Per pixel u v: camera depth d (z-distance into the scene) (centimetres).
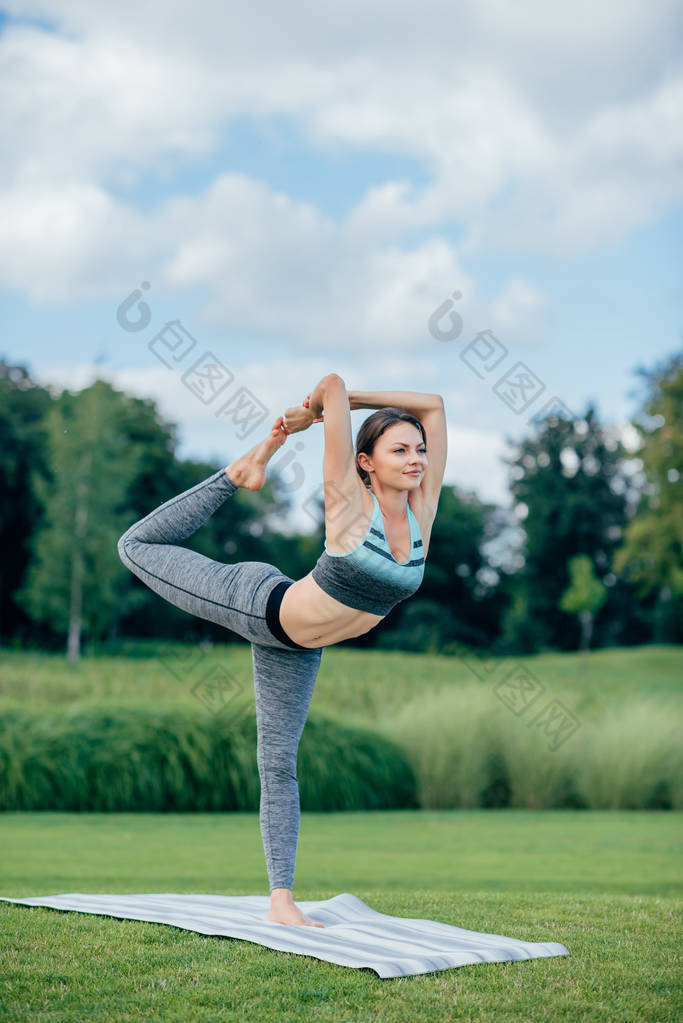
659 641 6353
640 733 1819
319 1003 393
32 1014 376
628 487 6862
